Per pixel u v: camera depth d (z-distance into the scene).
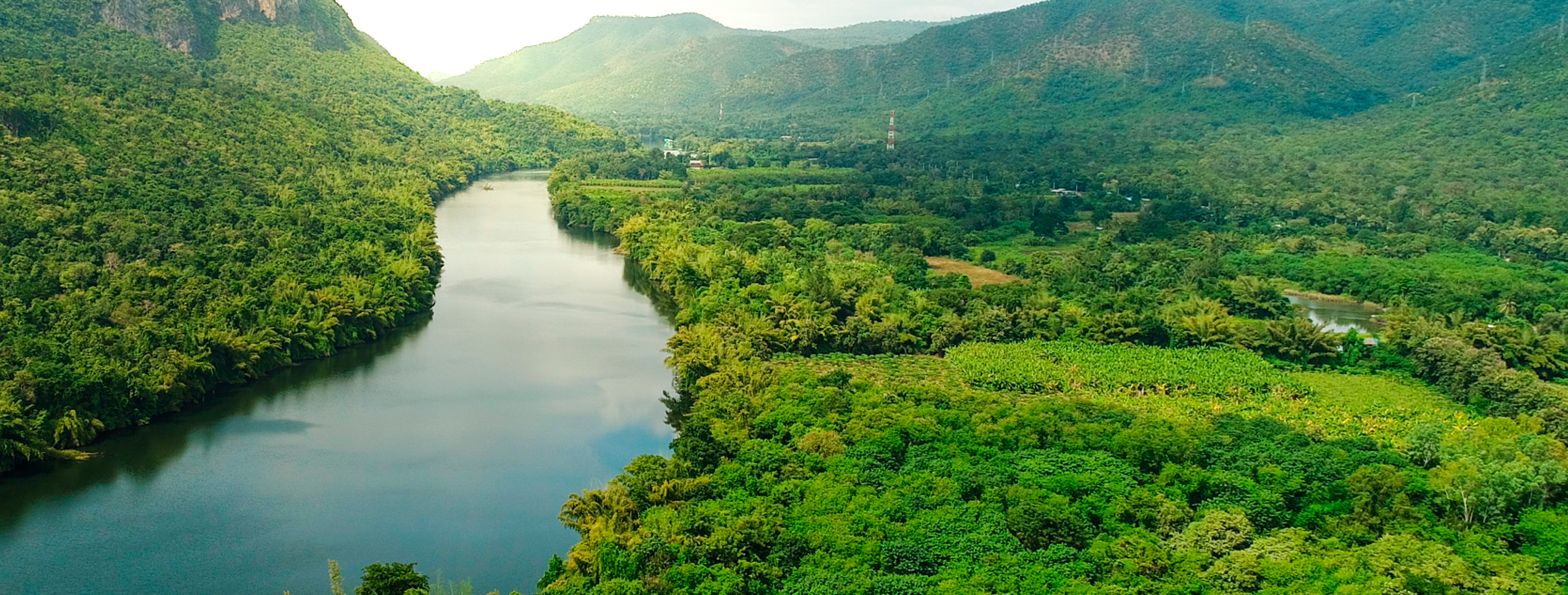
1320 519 134.75
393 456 170.12
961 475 142.12
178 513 148.25
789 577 117.31
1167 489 139.75
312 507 151.62
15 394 160.62
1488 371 191.75
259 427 180.38
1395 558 120.69
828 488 138.12
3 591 127.75
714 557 119.31
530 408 194.25
